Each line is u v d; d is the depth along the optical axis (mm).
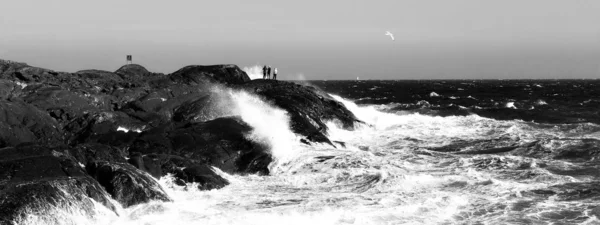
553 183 19109
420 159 24484
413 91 108125
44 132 21781
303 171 21531
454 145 29125
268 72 42594
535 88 120812
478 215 15656
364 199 17297
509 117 46625
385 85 161125
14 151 15969
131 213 15172
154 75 37406
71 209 13891
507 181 19734
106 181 15922
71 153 16875
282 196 17906
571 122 43312
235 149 22312
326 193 18359
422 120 39625
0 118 20266
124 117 24312
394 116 40094
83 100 25672
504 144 28641
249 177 21047
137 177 16266
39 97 24656
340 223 14750
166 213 15367
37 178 14836
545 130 35875
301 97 31875
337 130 32688
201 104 27203
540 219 15195
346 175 20578
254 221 14766
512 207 16344
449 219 15289
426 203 16562
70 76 30703
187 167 19000
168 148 21203
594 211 15742
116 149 18219
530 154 25812
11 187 13609
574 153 25016
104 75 33000
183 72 36969
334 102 35438
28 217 13000
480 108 50625
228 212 15719
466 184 19172
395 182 19375
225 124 23719
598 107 57938
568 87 127625
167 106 27109
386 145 29453
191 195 17750
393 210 15883
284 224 14586
